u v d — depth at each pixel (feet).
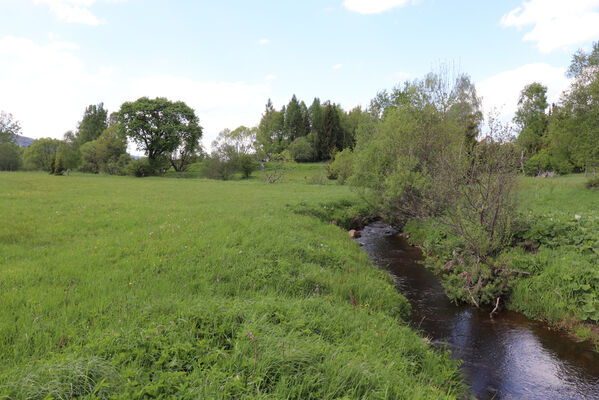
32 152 243.81
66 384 10.59
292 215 58.49
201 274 25.75
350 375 13.14
